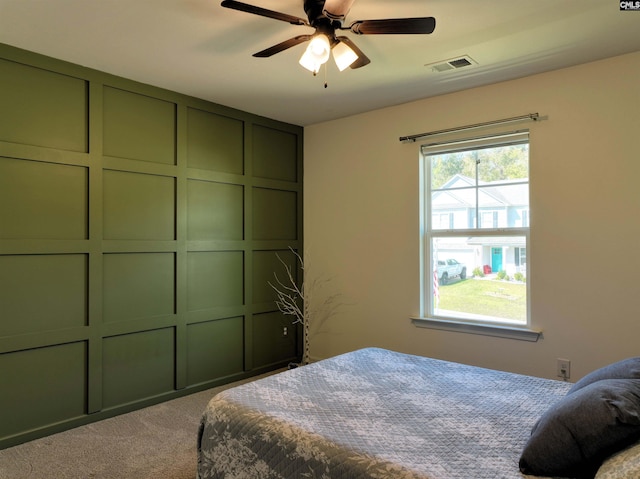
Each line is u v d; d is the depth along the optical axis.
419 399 1.97
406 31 1.98
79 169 2.93
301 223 4.52
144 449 2.61
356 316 4.09
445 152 3.57
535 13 2.26
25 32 2.45
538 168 3.10
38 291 2.76
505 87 3.24
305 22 2.00
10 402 2.64
